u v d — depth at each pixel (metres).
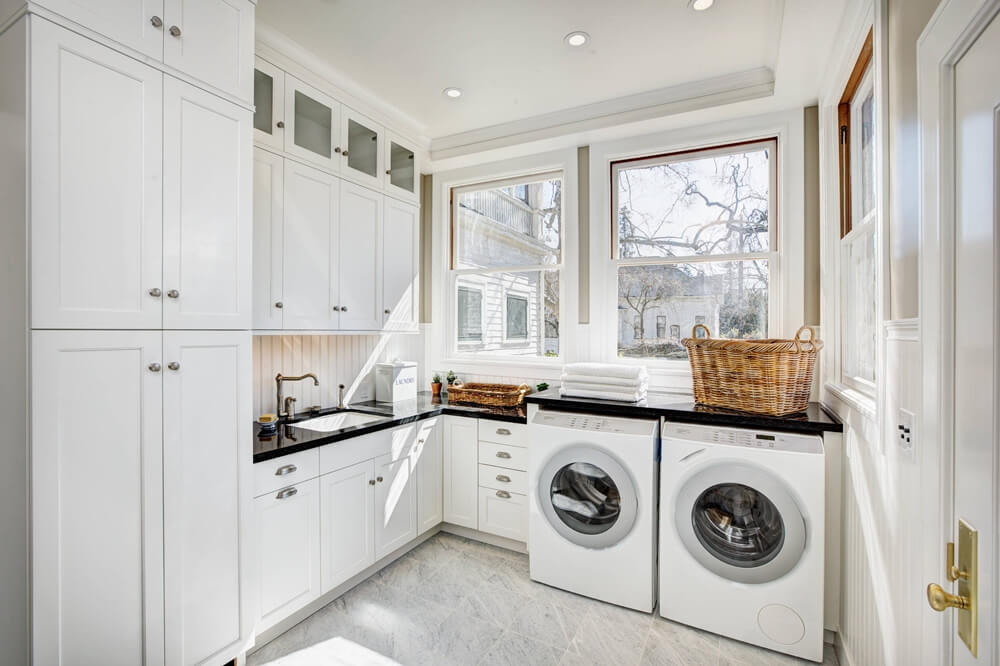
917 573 1.09
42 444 1.25
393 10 1.95
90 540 1.34
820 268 2.42
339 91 2.49
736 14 1.97
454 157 3.25
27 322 1.23
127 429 1.42
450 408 2.89
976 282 0.78
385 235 2.80
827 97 2.21
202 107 1.62
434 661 1.84
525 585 2.38
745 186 2.67
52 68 1.26
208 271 1.63
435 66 2.38
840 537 1.89
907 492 1.17
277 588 1.91
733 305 2.68
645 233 2.92
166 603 1.51
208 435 1.63
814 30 1.82
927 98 0.94
